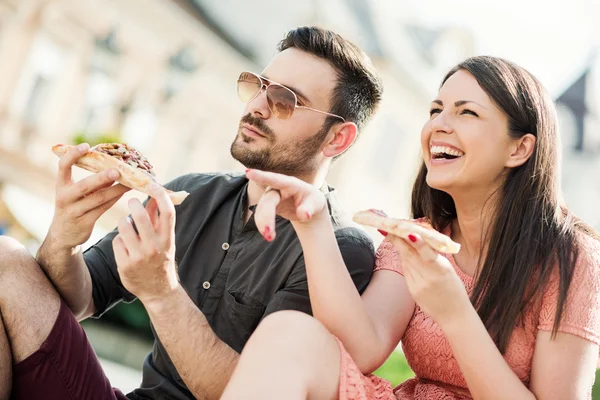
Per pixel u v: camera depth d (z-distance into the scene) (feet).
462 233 9.03
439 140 8.63
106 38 62.44
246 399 6.40
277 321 7.03
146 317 50.44
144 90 66.54
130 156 8.90
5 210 50.55
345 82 11.12
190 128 71.56
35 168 56.90
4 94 55.26
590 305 7.84
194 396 9.18
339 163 87.45
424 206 9.64
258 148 10.61
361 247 9.71
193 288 9.95
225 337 9.71
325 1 83.76
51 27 57.72
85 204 8.40
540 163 8.44
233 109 75.51
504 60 8.72
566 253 8.00
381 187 95.86
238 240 10.03
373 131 91.04
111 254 10.35
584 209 98.43
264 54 77.10
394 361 27.86
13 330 8.01
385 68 91.97
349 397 7.00
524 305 8.03
